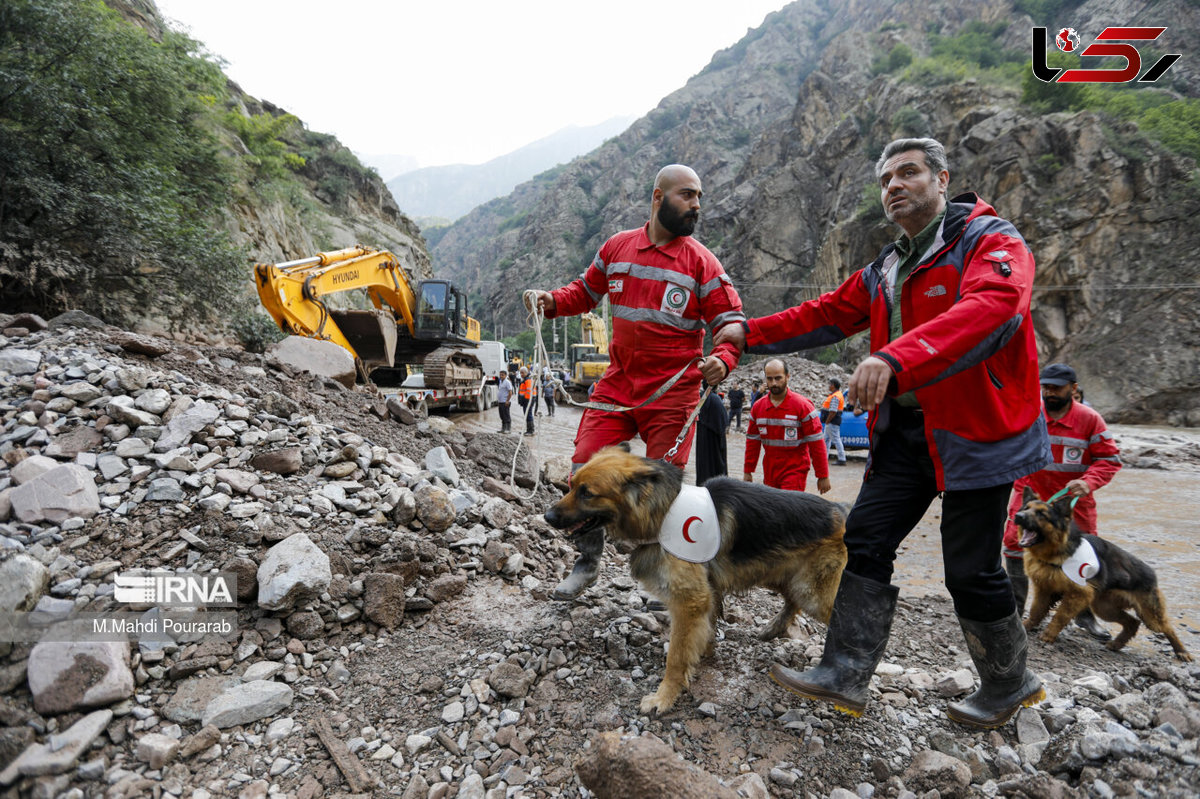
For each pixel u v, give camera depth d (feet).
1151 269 108.47
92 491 11.55
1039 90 149.59
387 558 11.73
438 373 49.44
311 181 178.60
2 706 7.30
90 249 34.73
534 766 7.50
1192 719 7.03
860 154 195.11
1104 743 6.82
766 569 9.39
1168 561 20.36
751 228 215.10
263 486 12.96
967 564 7.64
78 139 34.53
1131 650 13.21
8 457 12.44
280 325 34.76
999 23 285.02
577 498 8.64
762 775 7.26
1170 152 114.83
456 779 7.38
